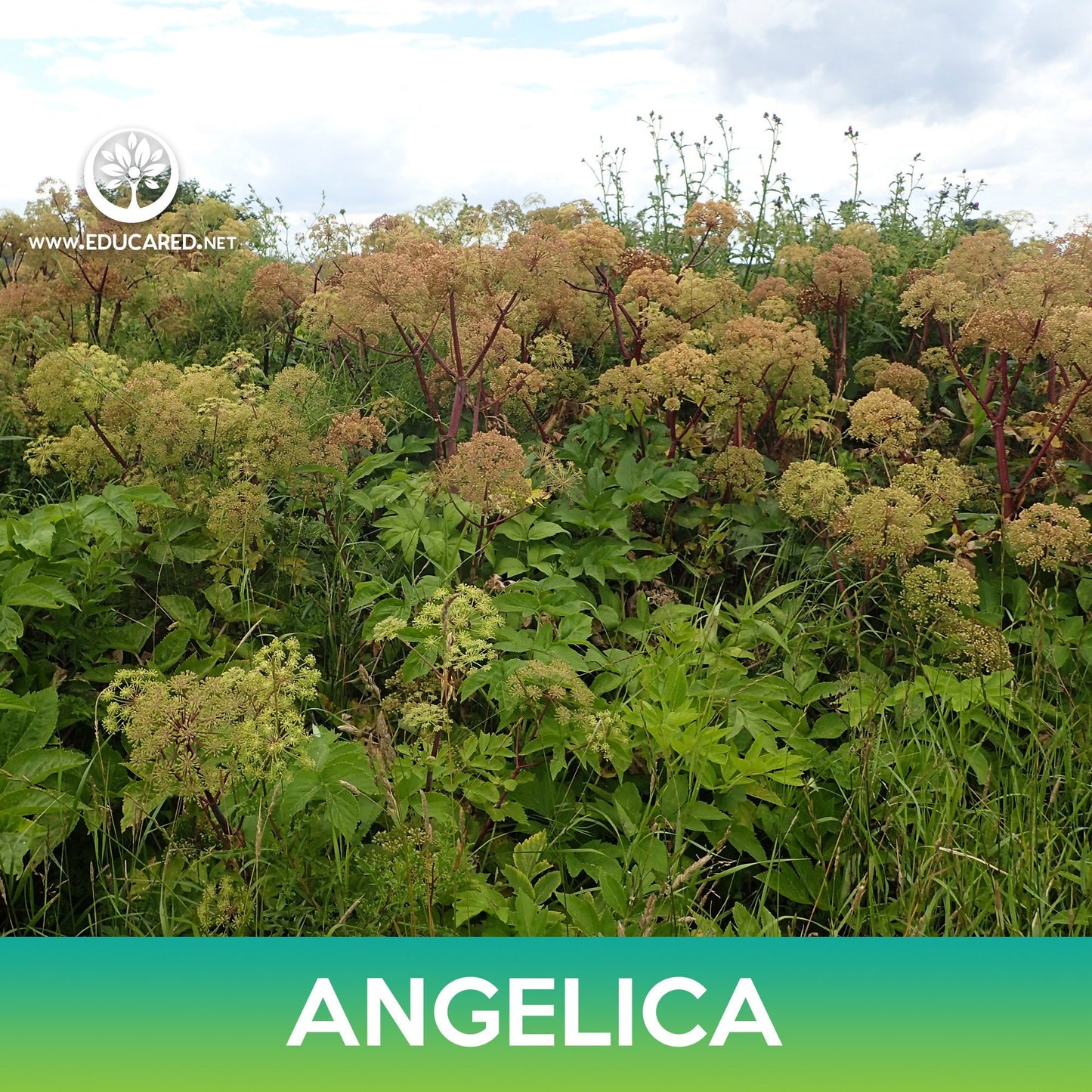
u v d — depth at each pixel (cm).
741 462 451
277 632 395
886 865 313
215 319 670
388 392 542
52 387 414
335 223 580
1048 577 426
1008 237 554
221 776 268
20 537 349
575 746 315
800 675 372
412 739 348
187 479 412
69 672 348
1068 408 423
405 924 268
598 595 421
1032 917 280
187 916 273
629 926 270
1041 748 341
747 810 321
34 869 295
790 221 730
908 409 423
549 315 550
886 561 417
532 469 461
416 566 430
